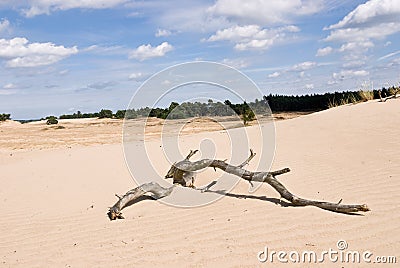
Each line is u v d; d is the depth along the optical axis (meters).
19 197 7.64
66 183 8.43
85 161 10.57
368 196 6.19
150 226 5.55
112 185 8.10
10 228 5.96
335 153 9.53
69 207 6.82
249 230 5.11
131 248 4.86
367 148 9.67
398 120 11.74
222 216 5.71
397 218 5.19
